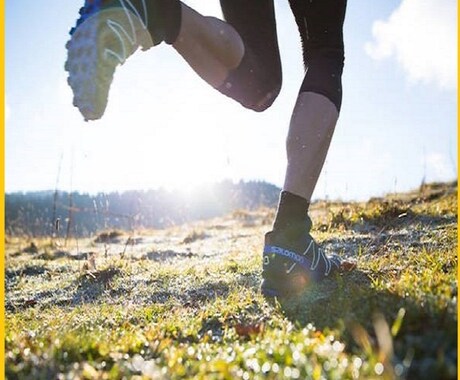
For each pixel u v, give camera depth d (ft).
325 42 7.71
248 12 7.80
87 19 6.15
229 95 7.64
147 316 8.39
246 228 25.99
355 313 6.04
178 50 6.95
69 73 6.17
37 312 10.44
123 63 6.40
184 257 16.52
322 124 7.38
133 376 4.88
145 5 6.26
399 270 8.86
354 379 4.32
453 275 7.09
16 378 5.20
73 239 26.30
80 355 5.63
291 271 7.77
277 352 5.06
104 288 12.29
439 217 15.92
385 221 16.16
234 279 11.06
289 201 7.69
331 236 14.11
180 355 5.54
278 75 8.05
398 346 4.90
